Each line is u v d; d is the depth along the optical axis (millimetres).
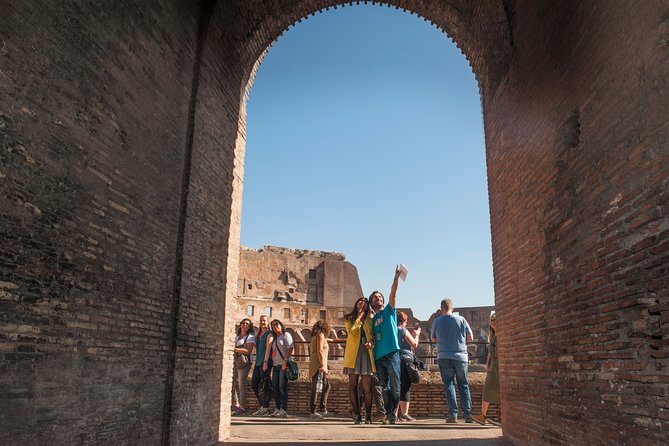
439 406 12156
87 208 5613
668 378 4277
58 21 5246
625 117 5020
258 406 12594
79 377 5367
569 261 6250
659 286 4438
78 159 5488
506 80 9047
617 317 5105
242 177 10516
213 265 8805
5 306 4480
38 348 4824
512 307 8508
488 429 9680
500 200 9336
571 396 6090
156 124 7152
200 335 8180
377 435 8680
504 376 8898
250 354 12664
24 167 4750
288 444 7938
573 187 6168
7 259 4516
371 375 10062
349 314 10359
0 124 4492
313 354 11172
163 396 7086
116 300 6070
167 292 7301
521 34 8188
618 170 5141
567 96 6371
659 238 4461
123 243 6270
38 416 4785
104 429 5738
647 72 4664
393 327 9719
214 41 9047
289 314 48094
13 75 4652
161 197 7227
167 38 7516
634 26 4871
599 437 5402
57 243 5133
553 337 6684
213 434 8516
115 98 6195
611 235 5254
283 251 51938
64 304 5195
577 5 6105
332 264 52938
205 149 8594
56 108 5184
